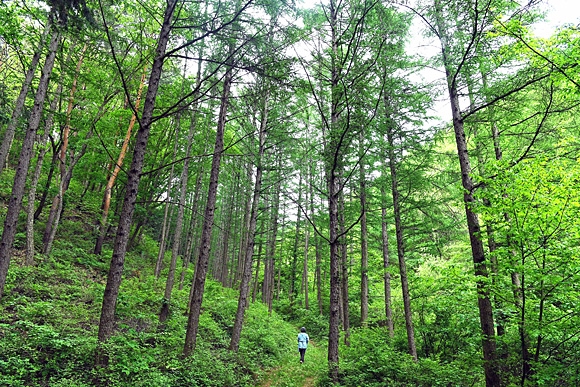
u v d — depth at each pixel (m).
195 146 17.86
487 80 8.21
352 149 7.48
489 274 6.52
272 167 12.17
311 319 23.20
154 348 8.09
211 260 36.62
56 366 5.79
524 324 5.79
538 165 5.57
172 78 15.79
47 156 19.84
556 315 6.09
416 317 12.28
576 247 5.73
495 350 6.65
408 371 8.02
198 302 8.98
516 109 7.70
